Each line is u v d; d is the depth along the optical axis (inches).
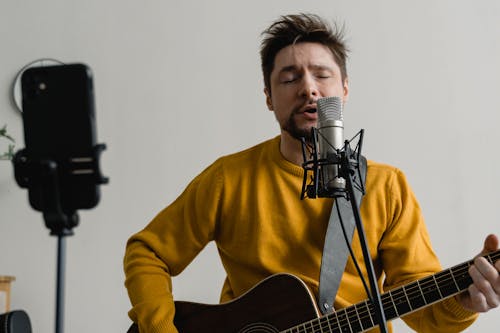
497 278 46.2
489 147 107.5
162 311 58.4
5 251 111.8
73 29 119.6
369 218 61.8
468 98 109.7
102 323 108.7
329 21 114.9
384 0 114.9
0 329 46.5
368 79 111.7
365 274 61.9
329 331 53.6
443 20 113.0
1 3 120.6
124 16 119.6
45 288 110.3
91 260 110.7
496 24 112.2
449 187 106.5
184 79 116.4
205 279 107.7
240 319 57.4
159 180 113.0
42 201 35.8
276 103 62.9
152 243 64.9
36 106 35.5
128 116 115.6
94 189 35.4
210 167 68.6
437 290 49.8
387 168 64.4
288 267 61.6
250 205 64.1
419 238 62.4
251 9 117.8
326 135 45.4
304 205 62.6
